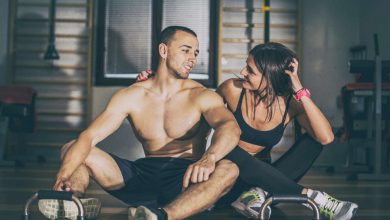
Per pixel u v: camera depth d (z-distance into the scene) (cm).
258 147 247
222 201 248
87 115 723
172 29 219
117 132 677
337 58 722
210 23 720
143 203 231
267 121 245
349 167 588
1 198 316
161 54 220
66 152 207
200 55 720
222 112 212
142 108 221
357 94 525
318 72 721
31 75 734
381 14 658
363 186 424
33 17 735
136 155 677
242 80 254
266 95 242
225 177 191
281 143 714
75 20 731
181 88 222
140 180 227
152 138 222
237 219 244
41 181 423
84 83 730
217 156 192
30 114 614
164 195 228
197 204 184
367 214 274
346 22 725
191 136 222
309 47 724
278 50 239
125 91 221
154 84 222
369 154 612
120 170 223
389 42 636
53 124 730
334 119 718
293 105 245
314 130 237
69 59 732
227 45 726
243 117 246
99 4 726
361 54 688
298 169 243
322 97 720
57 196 175
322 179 488
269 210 230
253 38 729
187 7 720
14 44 732
